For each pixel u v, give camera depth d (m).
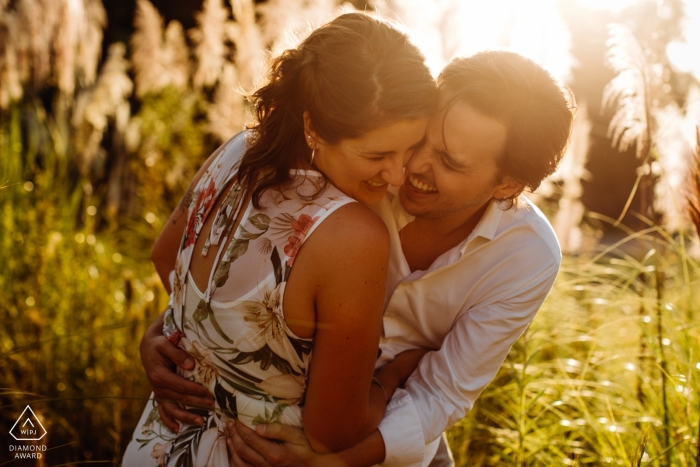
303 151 1.13
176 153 3.33
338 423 1.15
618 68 2.00
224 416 1.20
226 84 3.10
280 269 1.07
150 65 3.49
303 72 1.08
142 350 1.34
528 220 1.38
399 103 1.03
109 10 5.39
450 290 1.44
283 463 1.14
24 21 2.86
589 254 2.94
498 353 1.40
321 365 1.10
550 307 2.51
